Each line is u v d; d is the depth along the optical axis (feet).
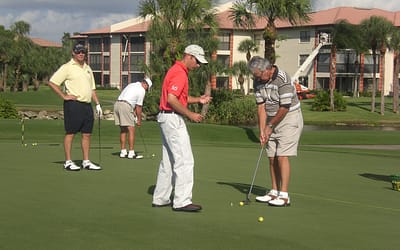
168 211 20.16
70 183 25.38
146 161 34.27
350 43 157.17
